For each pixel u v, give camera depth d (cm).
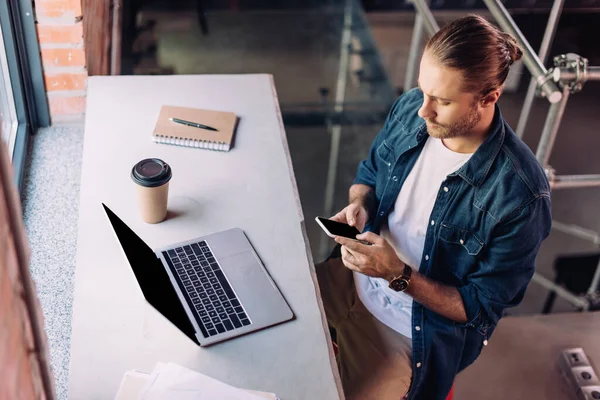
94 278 153
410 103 190
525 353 256
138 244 154
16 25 221
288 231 172
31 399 95
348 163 518
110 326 143
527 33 487
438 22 531
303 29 547
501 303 171
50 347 172
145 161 165
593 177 236
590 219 469
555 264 448
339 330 185
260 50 517
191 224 170
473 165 168
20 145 228
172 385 132
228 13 536
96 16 271
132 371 135
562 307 426
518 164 164
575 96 512
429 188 179
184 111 202
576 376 245
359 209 190
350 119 525
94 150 186
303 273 162
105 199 173
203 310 149
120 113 200
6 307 83
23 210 210
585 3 372
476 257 174
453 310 173
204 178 183
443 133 161
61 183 222
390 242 189
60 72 236
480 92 154
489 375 247
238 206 177
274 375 138
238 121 205
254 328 146
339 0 573
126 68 362
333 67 527
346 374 175
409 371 178
